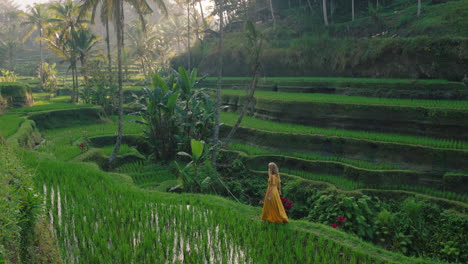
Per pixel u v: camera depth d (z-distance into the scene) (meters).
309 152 18.16
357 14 42.28
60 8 38.69
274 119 23.17
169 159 19.62
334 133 18.45
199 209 9.87
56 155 17.33
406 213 12.05
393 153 15.86
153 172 17.70
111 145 21.86
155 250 7.29
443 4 33.00
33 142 19.66
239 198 15.12
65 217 8.38
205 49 47.16
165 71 51.38
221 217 9.19
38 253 6.12
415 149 15.28
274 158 17.56
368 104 19.14
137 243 7.55
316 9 46.59
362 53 29.58
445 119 16.61
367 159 16.45
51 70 55.56
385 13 39.22
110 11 19.09
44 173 11.75
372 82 24.34
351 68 30.61
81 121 26.92
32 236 6.30
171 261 6.89
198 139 19.17
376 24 34.62
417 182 14.29
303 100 21.92
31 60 82.56
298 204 14.27
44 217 7.53
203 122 18.41
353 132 18.69
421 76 25.73
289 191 14.62
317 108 20.92
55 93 52.28
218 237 8.14
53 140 21.00
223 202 10.55
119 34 18.28
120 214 8.91
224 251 7.48
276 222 8.86
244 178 16.97
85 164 14.51
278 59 36.31
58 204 9.29
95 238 7.31
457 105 17.98
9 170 6.44
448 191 13.67
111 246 7.12
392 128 18.38
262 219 9.06
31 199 6.30
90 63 35.84
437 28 28.67
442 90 21.45
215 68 44.41
